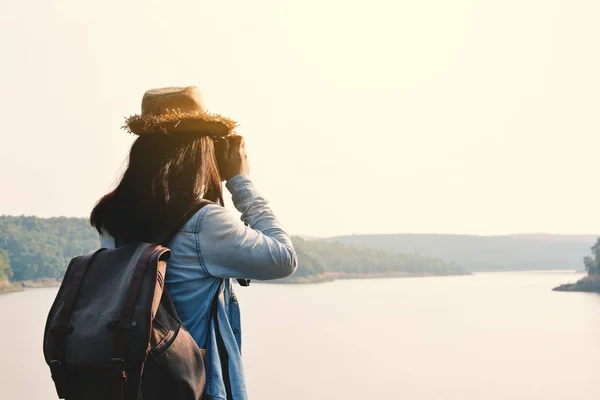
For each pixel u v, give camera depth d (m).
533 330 85.75
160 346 2.09
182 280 2.31
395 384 48.38
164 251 2.19
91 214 2.45
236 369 2.34
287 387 46.72
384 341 73.50
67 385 2.12
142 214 2.32
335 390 45.75
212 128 2.43
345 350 66.00
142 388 2.09
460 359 61.72
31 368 46.75
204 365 2.24
